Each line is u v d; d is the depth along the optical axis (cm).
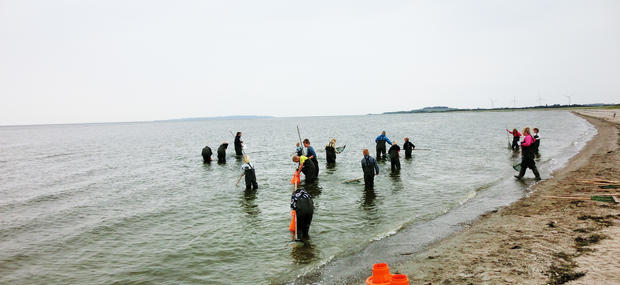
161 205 1187
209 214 1048
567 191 1048
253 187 1363
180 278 634
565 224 745
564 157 1862
